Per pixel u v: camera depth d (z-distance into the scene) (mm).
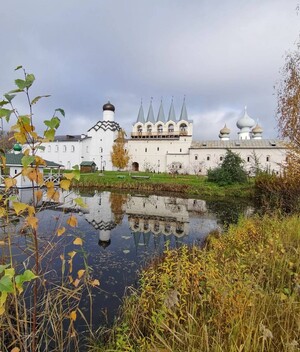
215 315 2725
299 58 8844
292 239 5188
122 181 31281
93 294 4773
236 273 3270
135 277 5586
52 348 3096
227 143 50219
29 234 2414
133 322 3307
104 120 57062
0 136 1742
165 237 9727
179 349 2420
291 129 8891
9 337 2715
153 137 58312
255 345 2139
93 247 7812
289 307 2436
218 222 12734
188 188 26781
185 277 3303
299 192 9508
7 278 1381
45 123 1621
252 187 23422
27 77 1530
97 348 3156
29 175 1685
